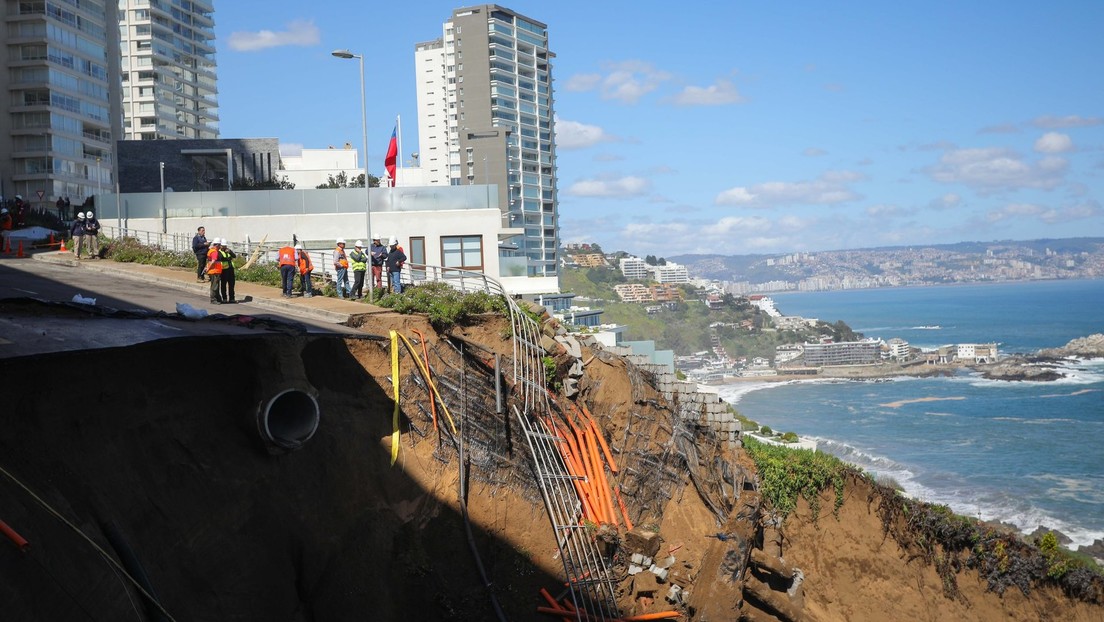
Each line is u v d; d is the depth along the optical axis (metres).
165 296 28.67
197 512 18.14
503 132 170.12
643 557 26.09
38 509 14.66
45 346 16.81
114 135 120.56
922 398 159.75
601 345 31.20
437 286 30.30
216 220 39.34
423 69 198.38
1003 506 72.81
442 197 39.44
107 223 39.75
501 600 22.88
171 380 19.22
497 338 28.14
